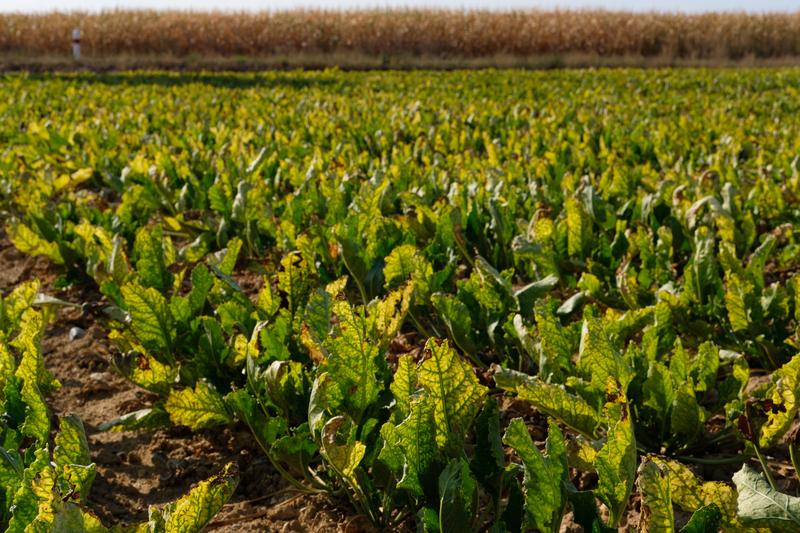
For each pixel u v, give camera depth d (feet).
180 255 12.48
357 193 13.94
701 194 13.21
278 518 6.87
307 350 7.64
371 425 6.15
